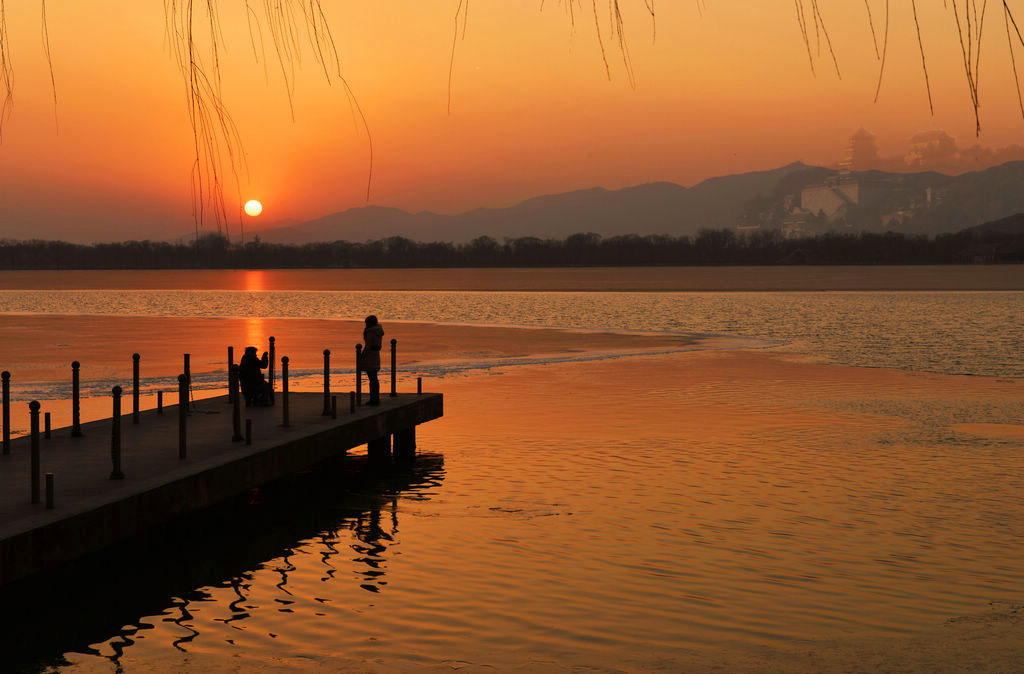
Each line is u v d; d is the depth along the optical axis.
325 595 11.10
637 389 32.06
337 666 8.97
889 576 11.68
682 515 14.83
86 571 12.13
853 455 19.92
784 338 57.44
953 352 47.75
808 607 10.59
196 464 13.33
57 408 26.84
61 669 8.94
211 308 106.56
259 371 19.61
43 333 60.28
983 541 13.26
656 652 9.28
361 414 18.62
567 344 52.31
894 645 9.45
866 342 54.19
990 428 23.64
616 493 16.41
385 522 14.66
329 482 17.69
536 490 16.73
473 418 25.44
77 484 11.97
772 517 14.66
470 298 134.75
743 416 25.78
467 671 8.84
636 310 96.25
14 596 11.12
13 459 13.81
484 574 11.87
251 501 16.27
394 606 10.68
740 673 8.79
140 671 8.88
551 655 9.23
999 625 10.01
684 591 11.15
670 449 20.72
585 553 12.75
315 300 132.50
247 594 11.18
